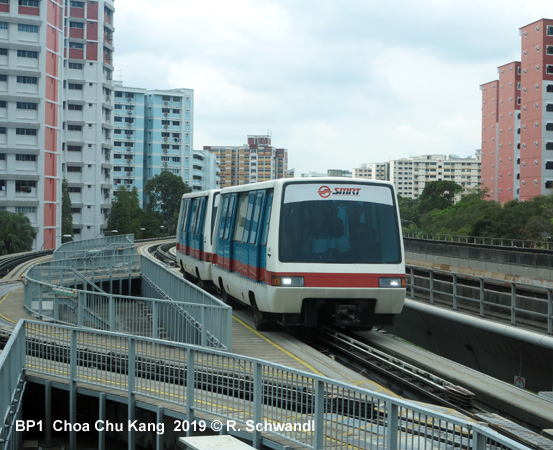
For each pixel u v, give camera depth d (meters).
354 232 14.98
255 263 15.99
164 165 144.12
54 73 87.94
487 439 5.79
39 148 85.00
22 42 83.69
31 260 45.84
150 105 143.25
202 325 13.41
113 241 43.38
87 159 104.62
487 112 120.00
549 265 32.66
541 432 9.73
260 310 15.98
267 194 15.79
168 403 10.16
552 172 92.31
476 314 18.05
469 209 90.44
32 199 84.88
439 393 11.40
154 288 23.58
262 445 8.24
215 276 20.98
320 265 14.66
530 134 93.94
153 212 127.62
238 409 8.67
